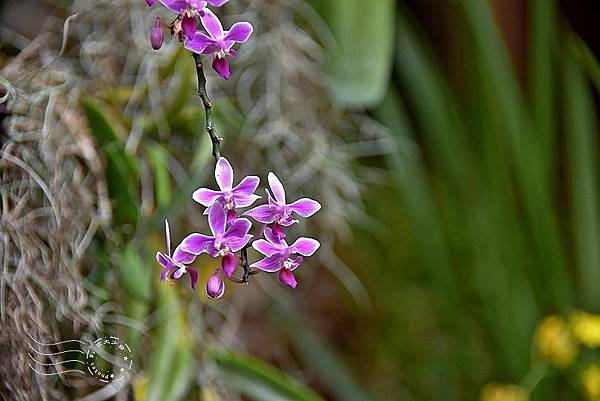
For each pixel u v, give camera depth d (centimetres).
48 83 95
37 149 93
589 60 119
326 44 105
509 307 128
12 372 92
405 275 148
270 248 79
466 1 113
